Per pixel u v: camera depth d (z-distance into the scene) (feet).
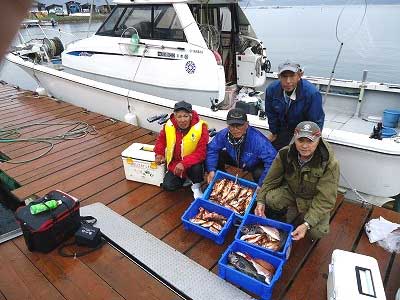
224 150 9.95
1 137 14.30
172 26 13.01
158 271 7.03
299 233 6.87
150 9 13.41
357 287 5.62
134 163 10.31
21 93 20.94
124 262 7.34
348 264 6.06
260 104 12.77
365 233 8.18
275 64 18.29
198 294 6.47
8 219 12.90
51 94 20.17
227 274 6.68
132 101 14.66
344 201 9.49
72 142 13.84
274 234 7.25
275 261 6.57
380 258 7.38
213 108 12.09
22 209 7.61
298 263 7.26
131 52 14.35
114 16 14.88
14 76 27.89
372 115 14.34
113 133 14.66
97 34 15.83
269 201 7.91
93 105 17.19
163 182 9.97
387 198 9.76
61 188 10.41
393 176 9.14
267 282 6.21
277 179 7.79
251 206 8.18
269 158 8.62
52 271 7.09
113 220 8.66
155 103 13.61
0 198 13.67
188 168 9.53
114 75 15.55
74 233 8.04
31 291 6.63
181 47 12.82
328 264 7.23
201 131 9.28
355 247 7.73
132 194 10.05
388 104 13.87
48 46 20.61
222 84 12.70
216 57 12.62
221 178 9.30
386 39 19.79
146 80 14.37
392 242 7.66
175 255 7.48
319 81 15.08
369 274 5.87
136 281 6.86
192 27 12.49
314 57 19.43
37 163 12.08
